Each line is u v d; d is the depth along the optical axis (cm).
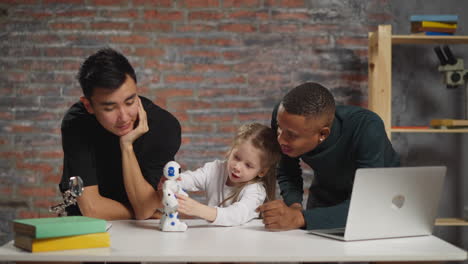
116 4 328
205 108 330
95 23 328
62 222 131
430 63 333
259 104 331
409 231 149
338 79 332
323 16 332
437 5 333
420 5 333
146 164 189
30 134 328
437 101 334
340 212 159
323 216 158
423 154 332
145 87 329
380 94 294
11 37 327
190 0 330
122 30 328
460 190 331
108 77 160
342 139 177
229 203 189
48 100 329
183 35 329
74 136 182
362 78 332
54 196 329
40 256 124
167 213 158
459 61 304
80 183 158
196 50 330
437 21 298
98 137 186
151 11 329
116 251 127
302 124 155
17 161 328
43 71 328
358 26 332
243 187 186
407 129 293
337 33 332
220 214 164
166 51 329
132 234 152
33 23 327
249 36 331
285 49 331
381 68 294
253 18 331
